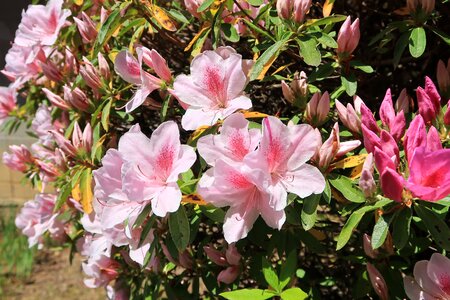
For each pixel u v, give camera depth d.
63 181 0.71
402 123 0.46
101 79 0.61
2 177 2.34
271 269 0.50
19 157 0.87
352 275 0.64
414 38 0.53
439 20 0.65
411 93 0.71
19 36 0.73
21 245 1.80
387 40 0.58
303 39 0.51
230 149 0.45
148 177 0.46
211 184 0.45
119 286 0.74
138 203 0.48
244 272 0.63
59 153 0.70
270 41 0.56
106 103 0.63
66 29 0.76
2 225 1.96
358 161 0.46
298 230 0.54
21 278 1.71
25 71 0.79
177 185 0.45
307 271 0.66
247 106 0.47
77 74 0.73
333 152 0.46
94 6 0.76
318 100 0.51
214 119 0.47
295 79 0.53
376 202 0.43
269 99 0.69
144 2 0.59
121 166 0.47
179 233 0.46
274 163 0.45
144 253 0.53
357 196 0.45
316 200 0.45
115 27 0.60
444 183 0.38
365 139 0.44
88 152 0.61
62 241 0.87
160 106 0.64
